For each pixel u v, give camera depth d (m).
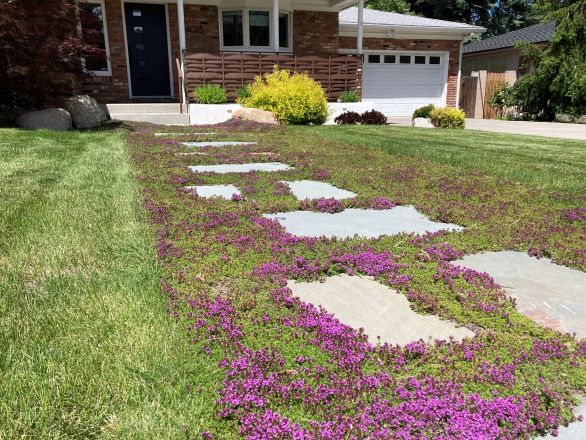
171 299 1.97
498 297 2.10
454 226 3.26
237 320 1.84
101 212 3.16
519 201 3.95
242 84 11.91
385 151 6.55
